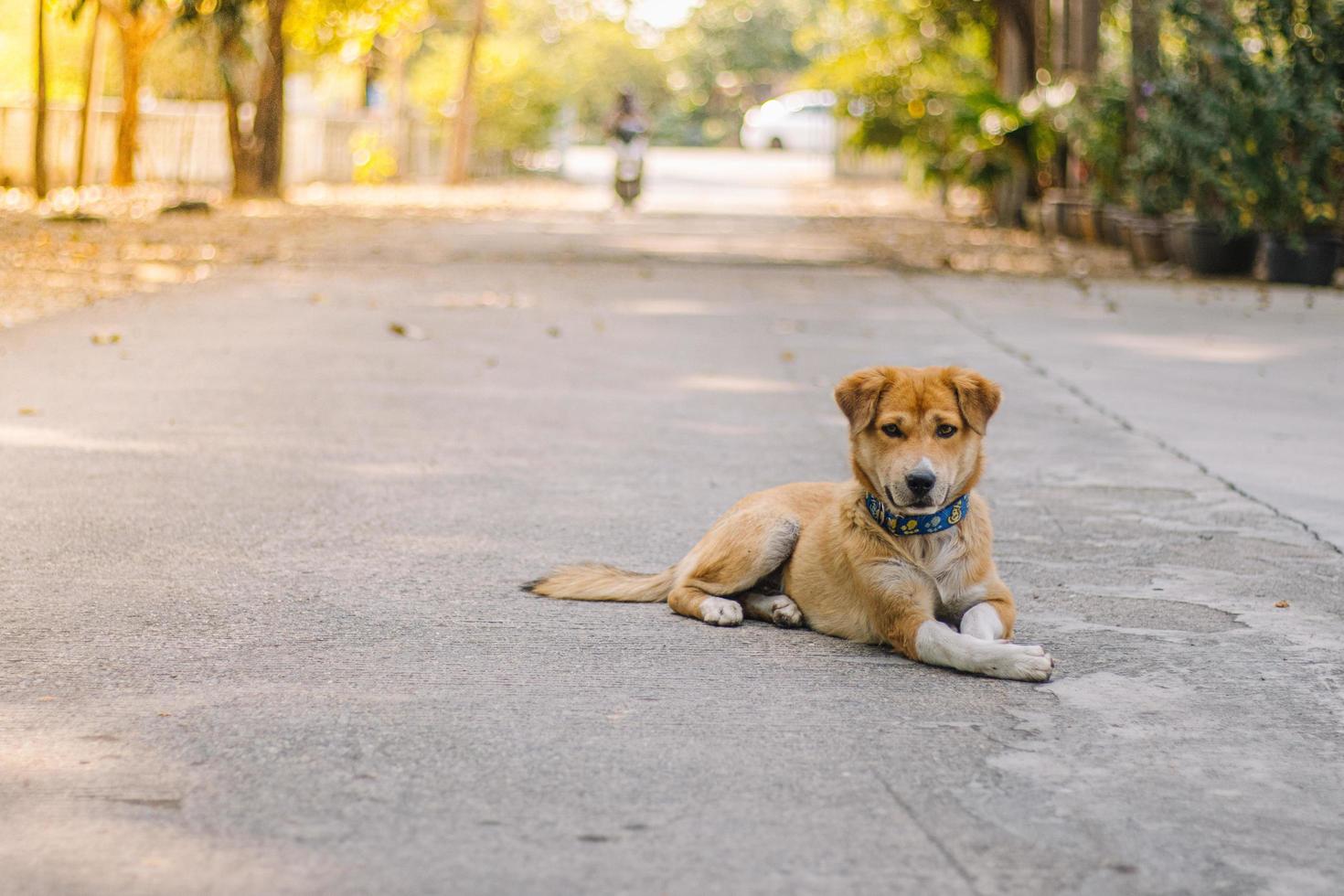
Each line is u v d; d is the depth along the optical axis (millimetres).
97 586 5582
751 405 9922
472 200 35938
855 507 5051
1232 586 5914
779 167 65312
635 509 7074
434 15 46250
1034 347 12883
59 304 14328
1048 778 3869
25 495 7016
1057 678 4719
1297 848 3475
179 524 6570
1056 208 26438
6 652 4770
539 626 5211
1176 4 18906
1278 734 4242
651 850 3367
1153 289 18000
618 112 33219
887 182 53781
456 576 5863
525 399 9992
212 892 3131
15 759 3854
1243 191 18656
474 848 3365
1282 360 12227
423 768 3838
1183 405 10156
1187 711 4426
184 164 37812
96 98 33469
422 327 13438
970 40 35750
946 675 4746
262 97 31875
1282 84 18391
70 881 3172
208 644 4906
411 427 8961
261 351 11758
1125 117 24281
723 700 4441
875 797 3707
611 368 11398
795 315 14930
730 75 91375
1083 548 6535
